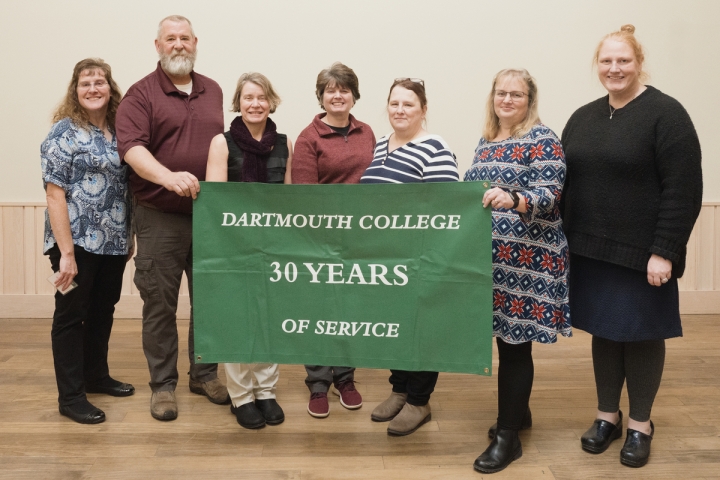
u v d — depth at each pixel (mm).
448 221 2105
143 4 4270
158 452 2291
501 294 2148
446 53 4379
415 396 2480
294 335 2260
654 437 2426
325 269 2219
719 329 4086
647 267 2098
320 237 2211
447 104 4414
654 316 2145
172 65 2596
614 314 2164
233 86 4355
